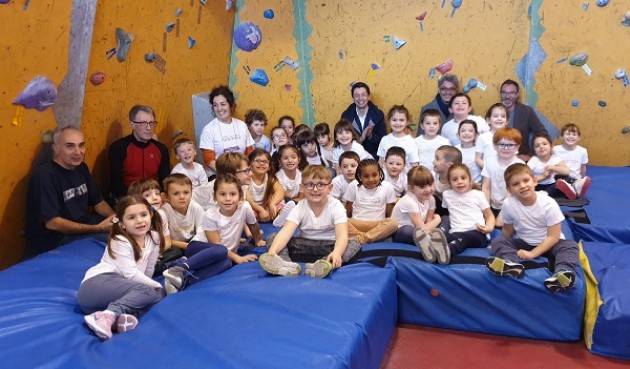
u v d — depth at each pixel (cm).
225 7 607
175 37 526
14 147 376
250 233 391
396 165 443
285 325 251
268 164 446
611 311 286
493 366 288
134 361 229
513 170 330
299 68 634
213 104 543
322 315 260
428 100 605
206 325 254
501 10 567
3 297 295
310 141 516
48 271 332
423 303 329
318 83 633
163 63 518
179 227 379
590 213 430
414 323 335
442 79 574
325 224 354
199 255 326
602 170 553
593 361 289
